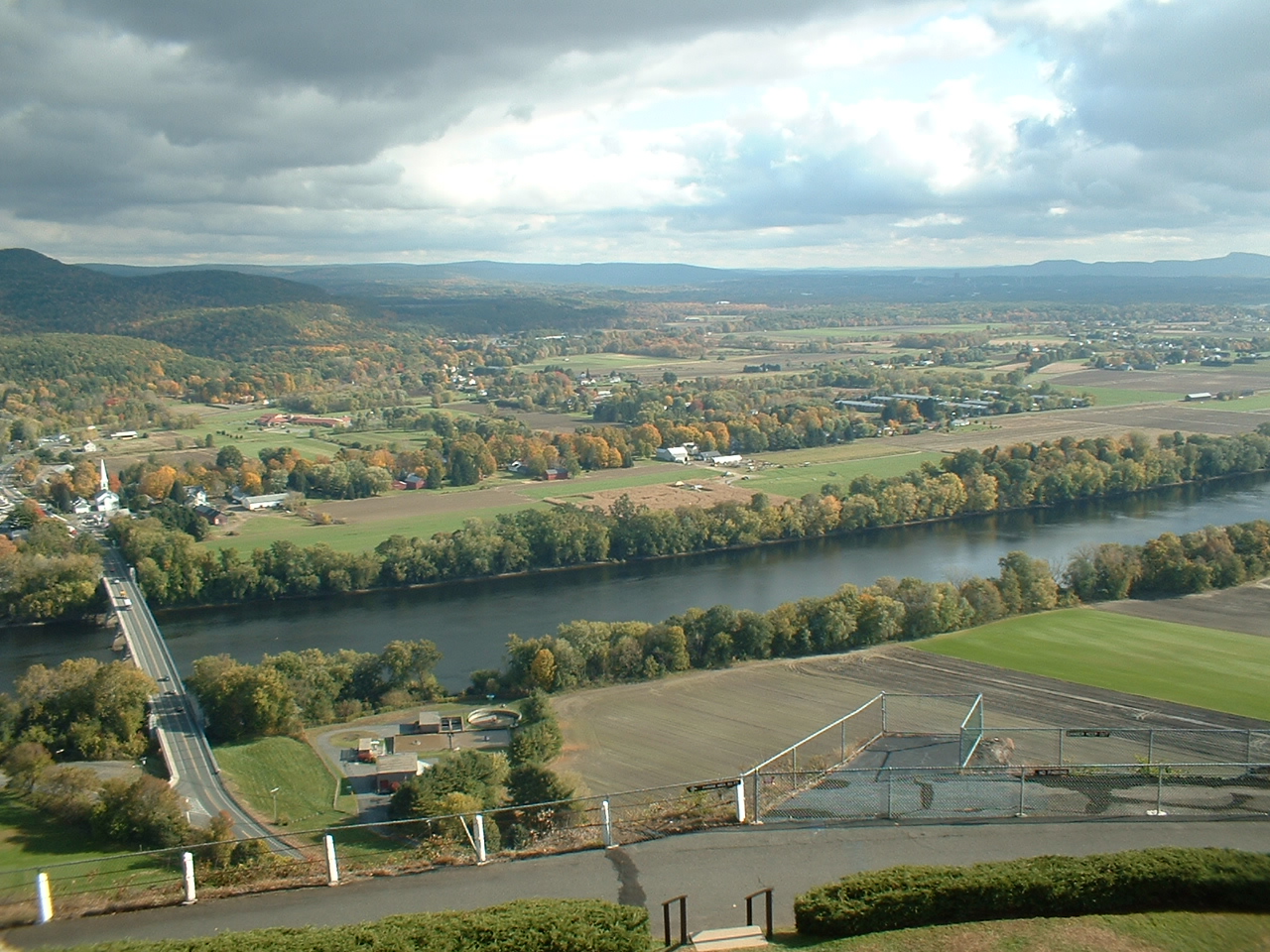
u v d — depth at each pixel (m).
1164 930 26.73
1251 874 27.89
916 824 36.28
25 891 37.41
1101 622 127.69
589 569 179.00
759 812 37.75
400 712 107.94
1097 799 38.06
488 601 159.88
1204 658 111.75
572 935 26.05
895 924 27.58
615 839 36.22
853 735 69.06
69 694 101.31
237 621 154.25
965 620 127.75
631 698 105.38
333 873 34.03
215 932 30.89
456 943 25.83
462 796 69.19
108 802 68.69
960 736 49.91
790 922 29.56
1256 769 40.09
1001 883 27.77
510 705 107.50
